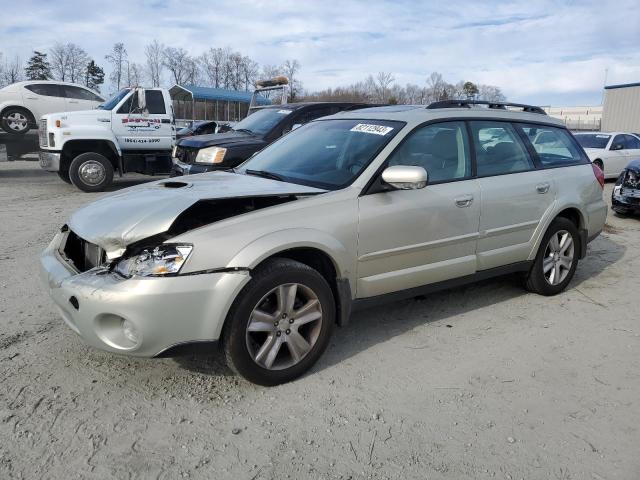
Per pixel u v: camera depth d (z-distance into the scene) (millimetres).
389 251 3729
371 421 2971
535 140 4957
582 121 57125
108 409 3025
